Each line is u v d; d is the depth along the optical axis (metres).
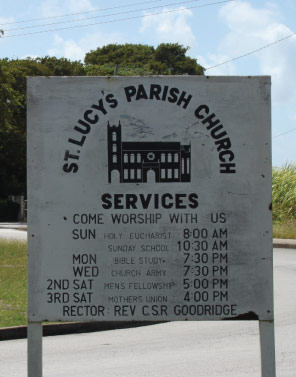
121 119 5.55
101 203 5.54
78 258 5.52
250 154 5.52
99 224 5.53
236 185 5.52
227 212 5.52
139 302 5.51
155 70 89.31
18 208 60.38
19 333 10.54
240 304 5.49
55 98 5.56
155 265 5.52
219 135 5.54
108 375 7.76
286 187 36.50
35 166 5.55
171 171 5.54
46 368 8.23
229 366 8.15
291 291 15.45
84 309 5.51
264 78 5.53
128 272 5.52
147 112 5.55
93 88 5.56
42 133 5.55
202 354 8.99
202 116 5.54
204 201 5.52
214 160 5.53
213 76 5.55
